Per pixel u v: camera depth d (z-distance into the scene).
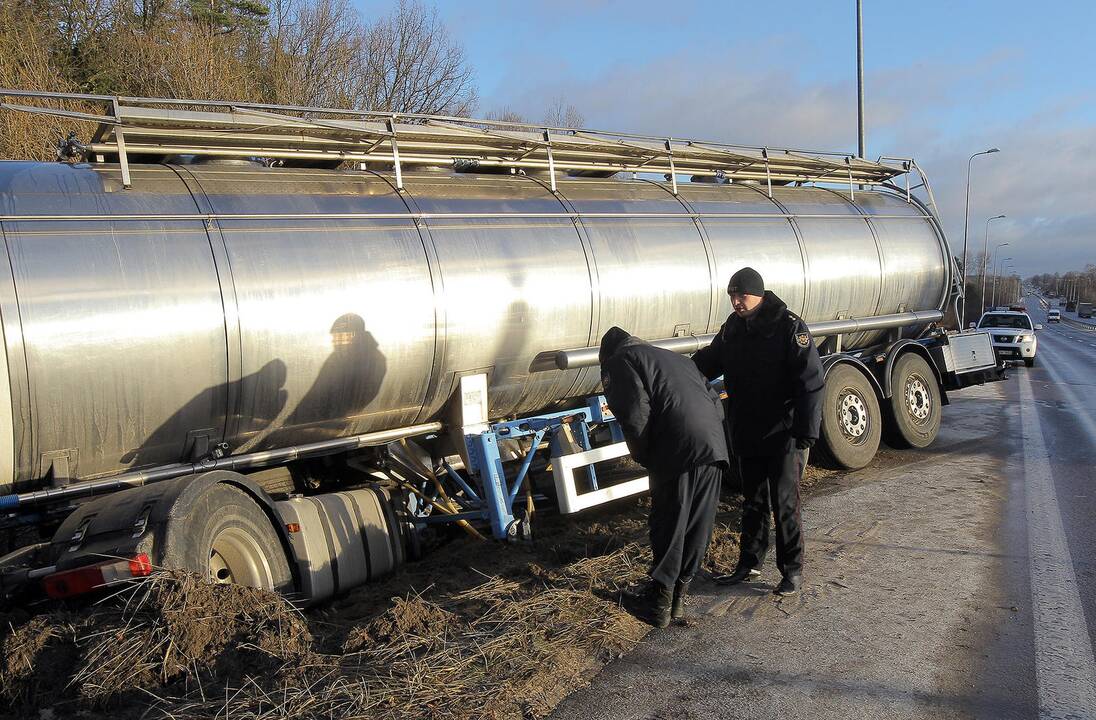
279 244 5.07
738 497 7.75
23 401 4.21
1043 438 10.50
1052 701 3.64
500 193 6.43
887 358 9.38
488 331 5.88
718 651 4.14
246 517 4.48
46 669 3.53
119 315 4.45
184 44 19.02
